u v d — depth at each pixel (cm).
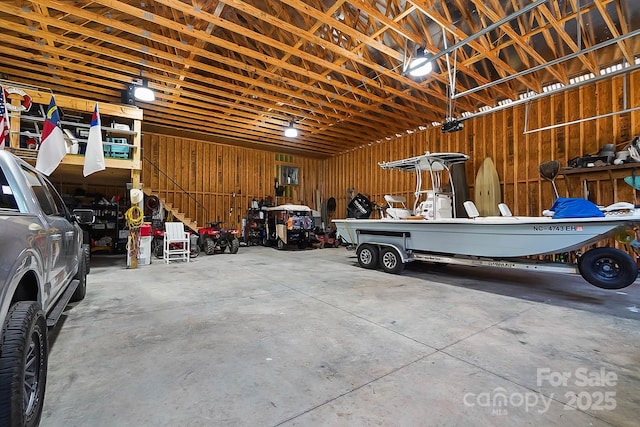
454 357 232
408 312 342
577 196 645
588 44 547
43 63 602
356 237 674
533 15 498
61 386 188
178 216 1036
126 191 986
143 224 689
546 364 221
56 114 477
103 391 183
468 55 612
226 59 573
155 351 240
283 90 707
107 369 210
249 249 1052
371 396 180
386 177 1123
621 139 592
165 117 909
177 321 311
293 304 372
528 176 727
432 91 698
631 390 188
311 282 501
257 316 327
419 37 507
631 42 538
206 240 898
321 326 297
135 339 263
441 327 296
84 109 585
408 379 199
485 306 367
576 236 373
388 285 480
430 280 522
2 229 134
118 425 153
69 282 312
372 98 743
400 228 578
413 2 427
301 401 175
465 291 442
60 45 549
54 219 235
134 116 626
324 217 1408
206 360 225
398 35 553
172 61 605
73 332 279
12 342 127
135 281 507
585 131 639
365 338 268
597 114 620
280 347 248
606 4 451
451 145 899
